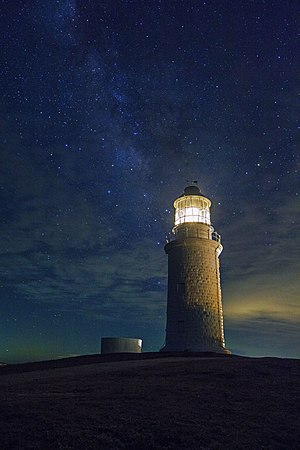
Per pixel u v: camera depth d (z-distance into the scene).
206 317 25.30
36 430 6.48
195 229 27.53
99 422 6.87
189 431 6.56
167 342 25.48
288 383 10.28
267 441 6.33
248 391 9.34
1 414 7.27
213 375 11.24
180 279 26.28
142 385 10.02
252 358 16.58
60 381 11.65
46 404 7.98
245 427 6.90
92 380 11.34
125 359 19.61
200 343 24.58
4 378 14.10
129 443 6.12
